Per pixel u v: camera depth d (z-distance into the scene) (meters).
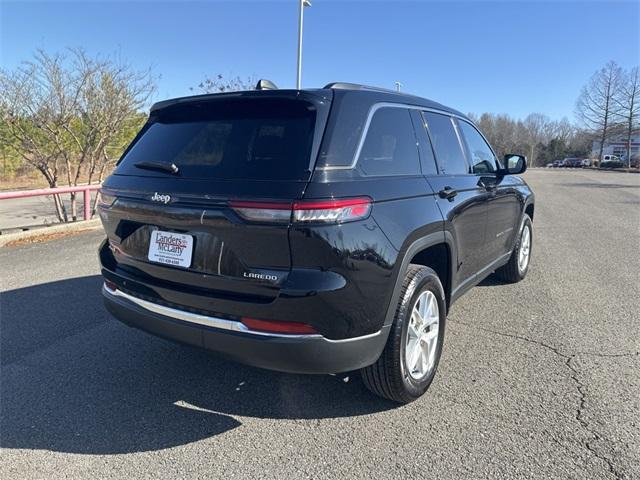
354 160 2.51
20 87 10.94
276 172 2.35
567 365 3.48
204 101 2.81
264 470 2.39
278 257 2.28
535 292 5.25
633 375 3.32
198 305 2.54
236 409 2.95
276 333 2.34
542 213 12.45
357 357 2.46
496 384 3.21
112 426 2.78
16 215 14.05
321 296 2.25
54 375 3.38
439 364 3.51
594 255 7.16
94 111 11.76
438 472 2.36
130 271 2.94
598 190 20.73
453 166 3.66
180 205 2.51
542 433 2.66
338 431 2.71
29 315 4.57
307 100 2.51
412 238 2.72
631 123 55.91
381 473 2.36
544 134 107.75
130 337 4.05
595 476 2.32
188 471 2.39
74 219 11.59
